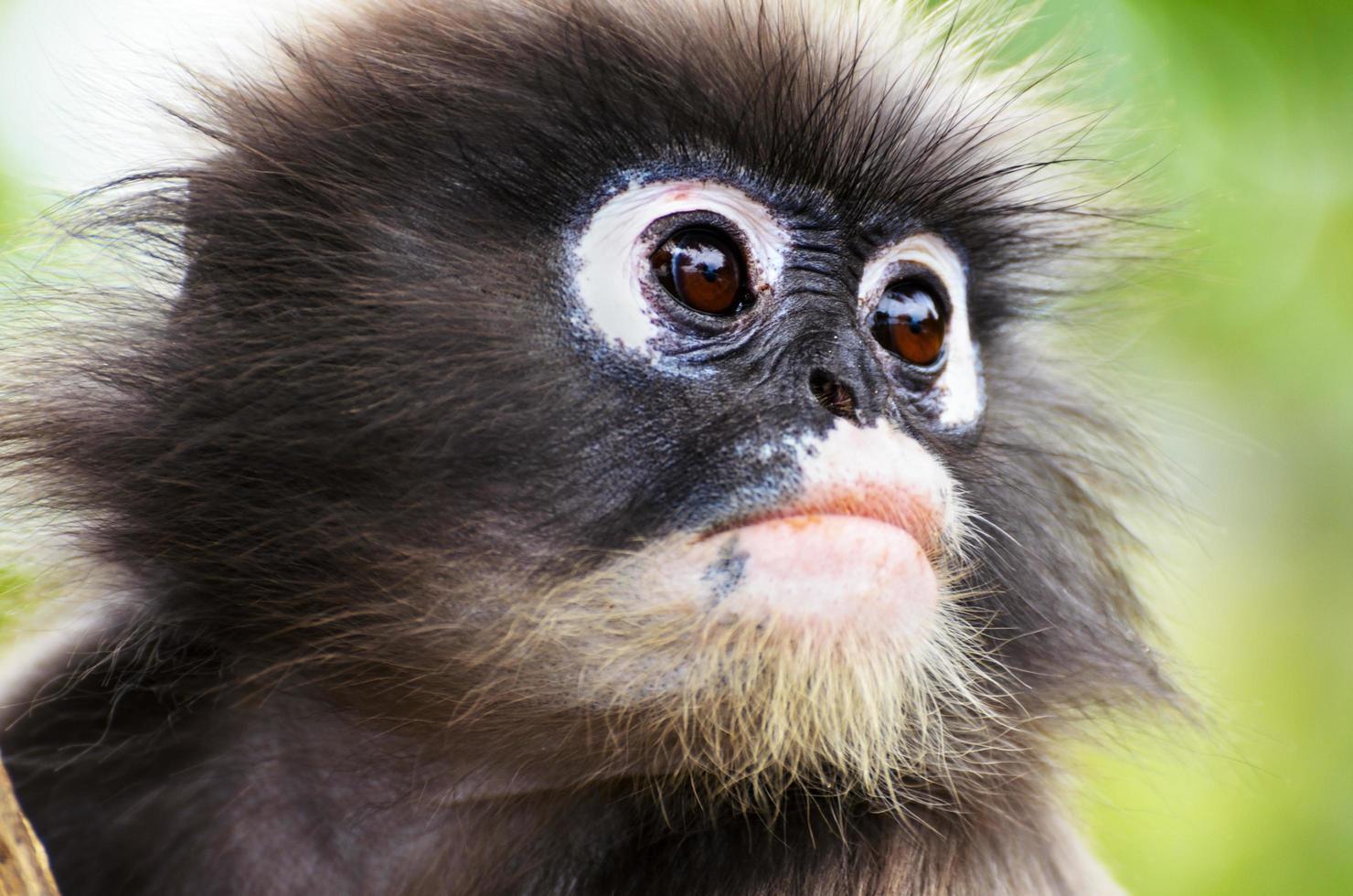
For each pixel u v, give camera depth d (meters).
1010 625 1.26
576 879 1.25
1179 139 1.39
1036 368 1.30
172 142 1.26
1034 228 1.29
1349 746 1.48
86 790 1.26
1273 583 1.49
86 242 1.26
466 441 1.22
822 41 1.25
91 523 1.25
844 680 1.21
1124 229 1.31
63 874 1.25
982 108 1.28
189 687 1.25
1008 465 1.28
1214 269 1.38
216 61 1.26
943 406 1.25
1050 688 1.27
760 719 1.21
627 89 1.23
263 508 1.23
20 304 1.26
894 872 1.24
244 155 1.25
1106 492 1.30
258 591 1.23
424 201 1.23
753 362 1.22
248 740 1.26
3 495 1.25
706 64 1.23
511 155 1.23
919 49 1.28
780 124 1.23
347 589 1.23
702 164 1.23
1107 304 1.31
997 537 1.26
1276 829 1.43
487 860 1.25
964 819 1.25
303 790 1.25
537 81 1.23
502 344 1.22
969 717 1.24
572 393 1.22
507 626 1.22
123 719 1.26
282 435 1.23
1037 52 1.30
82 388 1.25
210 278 1.24
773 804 1.24
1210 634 1.50
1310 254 1.42
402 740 1.24
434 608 1.22
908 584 1.21
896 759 1.24
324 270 1.23
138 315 1.25
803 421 1.22
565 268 1.22
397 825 1.25
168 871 1.25
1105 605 1.29
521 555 1.22
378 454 1.22
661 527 1.21
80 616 1.26
